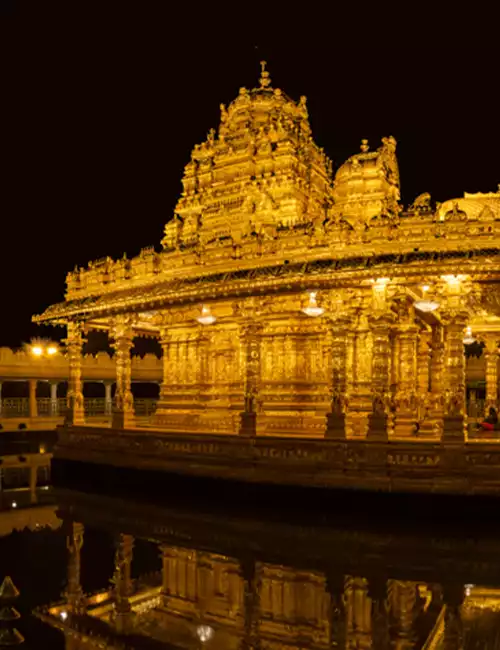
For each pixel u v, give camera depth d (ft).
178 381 67.67
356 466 41.19
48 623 25.04
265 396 58.49
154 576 30.81
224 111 76.07
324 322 56.75
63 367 101.60
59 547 36.47
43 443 96.22
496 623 23.90
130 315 58.13
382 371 42.32
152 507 47.62
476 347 106.93
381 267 39.81
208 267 50.19
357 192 63.93
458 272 38.99
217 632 23.75
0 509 47.73
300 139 72.54
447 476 38.83
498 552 33.71
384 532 38.24
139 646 22.61
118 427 56.49
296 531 38.93
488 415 65.77
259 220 63.87
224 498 46.03
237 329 62.08
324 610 25.64
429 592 27.50
